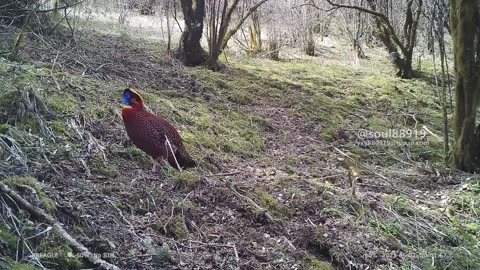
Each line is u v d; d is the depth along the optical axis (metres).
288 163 5.66
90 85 5.75
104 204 3.80
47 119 4.62
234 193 4.48
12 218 3.13
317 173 5.53
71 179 3.95
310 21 11.09
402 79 10.09
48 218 3.25
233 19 10.41
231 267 3.64
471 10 5.82
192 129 5.59
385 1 10.55
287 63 10.11
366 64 11.23
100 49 7.57
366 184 5.51
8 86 4.72
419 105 8.62
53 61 6.13
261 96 7.54
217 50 8.30
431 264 4.24
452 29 6.03
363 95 8.62
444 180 5.86
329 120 7.19
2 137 3.95
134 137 4.31
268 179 5.07
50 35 7.22
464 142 6.11
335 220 4.55
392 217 4.82
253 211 4.30
